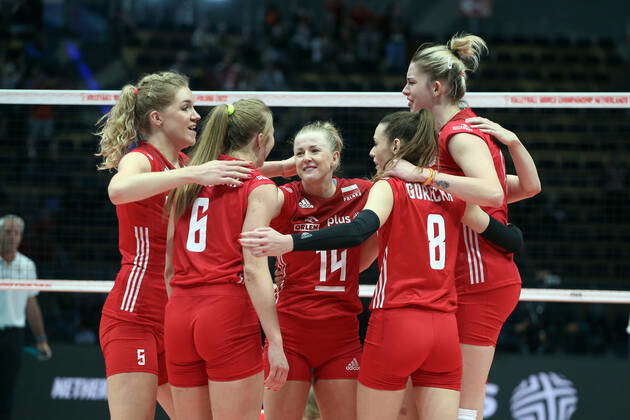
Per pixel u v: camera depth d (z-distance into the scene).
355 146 37.28
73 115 45.28
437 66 12.36
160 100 12.45
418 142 11.90
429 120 12.06
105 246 35.97
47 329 29.92
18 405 21.95
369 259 13.25
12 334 21.89
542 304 31.25
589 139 45.00
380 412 11.61
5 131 44.00
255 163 12.03
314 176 12.43
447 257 11.65
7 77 49.38
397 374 11.38
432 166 12.12
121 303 12.03
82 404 22.00
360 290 17.39
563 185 41.94
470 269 12.33
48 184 42.06
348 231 10.76
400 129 12.09
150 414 12.04
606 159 44.69
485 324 12.30
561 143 44.78
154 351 12.11
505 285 12.36
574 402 21.22
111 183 11.44
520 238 12.45
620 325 31.91
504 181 12.68
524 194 13.62
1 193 39.59
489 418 21.22
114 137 12.68
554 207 39.56
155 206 12.20
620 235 38.81
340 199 12.95
